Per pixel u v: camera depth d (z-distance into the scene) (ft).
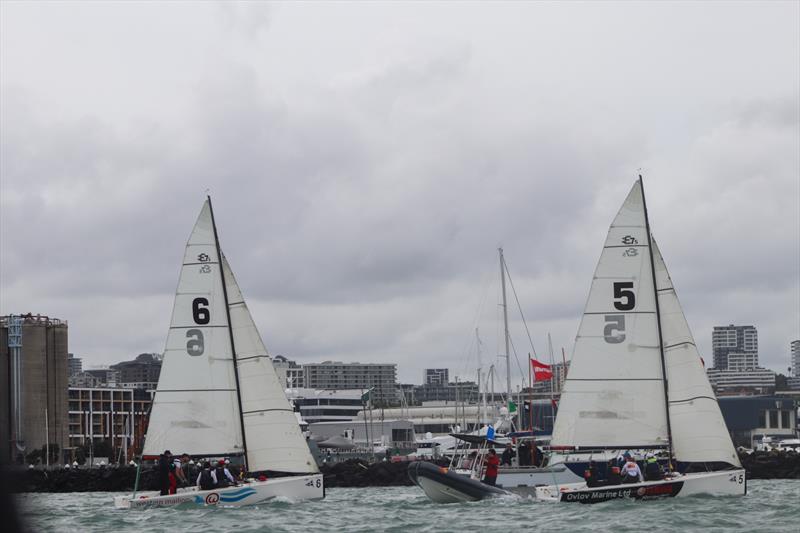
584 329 162.50
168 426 171.94
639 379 161.27
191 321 173.47
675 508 140.67
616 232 162.91
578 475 200.54
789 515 129.59
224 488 160.25
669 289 162.20
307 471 171.01
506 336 346.54
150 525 131.54
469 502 168.55
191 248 173.99
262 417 171.94
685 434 159.22
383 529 123.65
